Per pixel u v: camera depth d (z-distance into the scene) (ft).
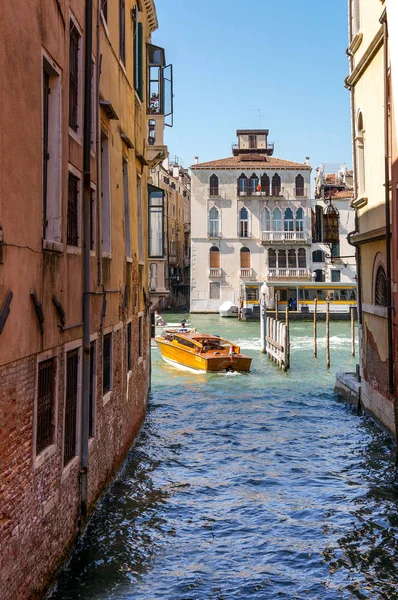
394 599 21.31
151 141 45.03
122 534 25.84
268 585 22.21
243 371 73.46
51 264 19.34
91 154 25.50
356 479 33.73
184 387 63.87
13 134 15.87
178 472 34.91
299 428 45.62
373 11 39.60
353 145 46.39
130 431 37.47
